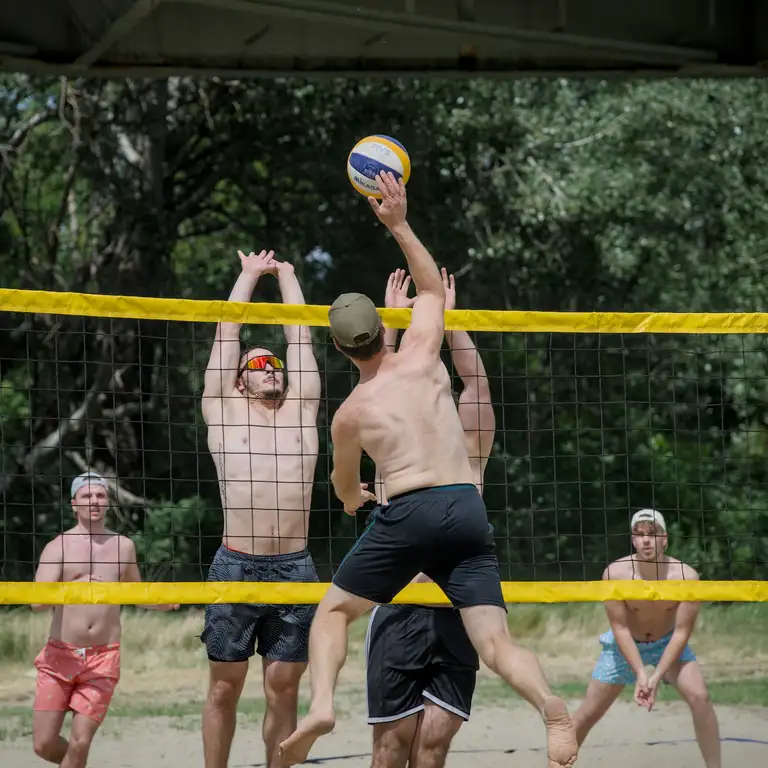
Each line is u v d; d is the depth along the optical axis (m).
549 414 17.31
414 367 4.11
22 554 16.14
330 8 9.27
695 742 6.80
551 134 16.02
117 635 5.36
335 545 16.34
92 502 5.55
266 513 4.99
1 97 16.34
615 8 10.35
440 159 16.20
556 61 10.74
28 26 10.04
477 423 4.96
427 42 10.51
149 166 16.25
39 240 17.09
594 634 10.48
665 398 17.03
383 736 4.42
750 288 16.19
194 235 17.42
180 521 15.98
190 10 10.03
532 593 5.09
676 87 16.17
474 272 16.58
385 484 4.02
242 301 5.34
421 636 4.38
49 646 5.29
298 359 5.30
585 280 16.55
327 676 3.80
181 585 4.85
